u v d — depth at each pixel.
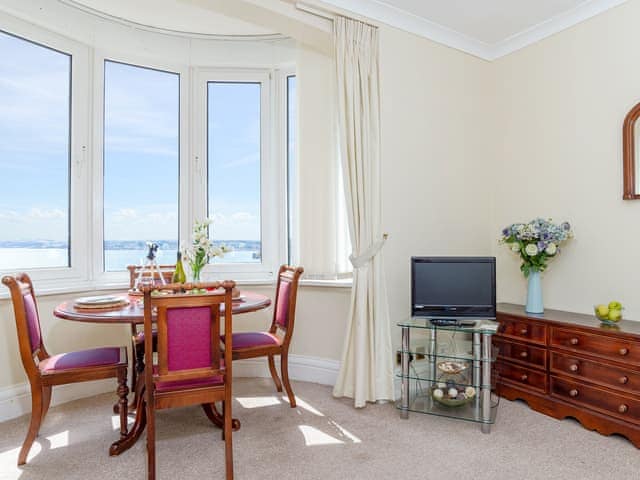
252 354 2.67
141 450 2.21
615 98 2.73
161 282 3.13
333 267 3.22
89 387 2.98
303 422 2.54
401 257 3.03
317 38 2.97
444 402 2.64
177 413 2.70
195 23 3.30
